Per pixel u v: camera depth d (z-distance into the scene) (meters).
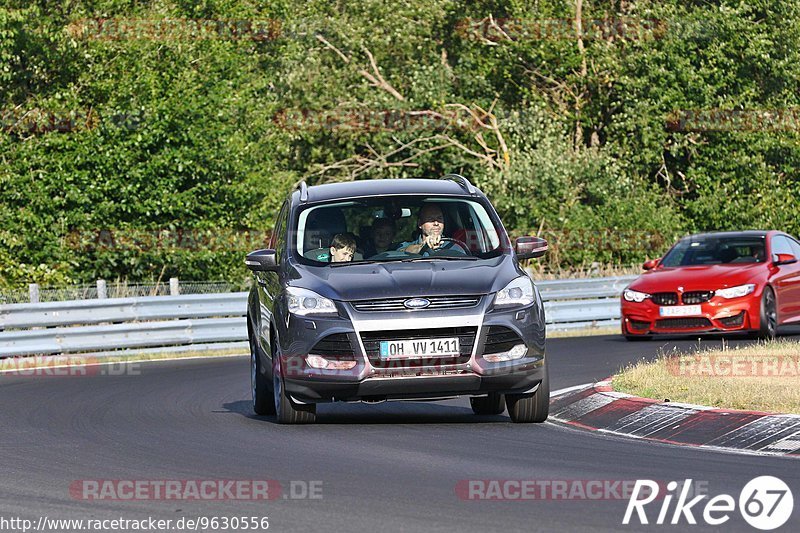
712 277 53.47
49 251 76.19
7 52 77.88
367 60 114.00
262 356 32.84
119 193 77.56
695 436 27.31
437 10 111.81
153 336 60.97
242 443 27.58
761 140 103.38
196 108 79.44
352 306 29.09
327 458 25.03
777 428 26.41
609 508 19.55
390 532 18.03
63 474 23.95
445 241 31.52
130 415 34.34
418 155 107.75
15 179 76.25
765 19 104.88
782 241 57.38
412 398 29.45
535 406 30.33
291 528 18.52
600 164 97.69
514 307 29.41
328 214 32.06
